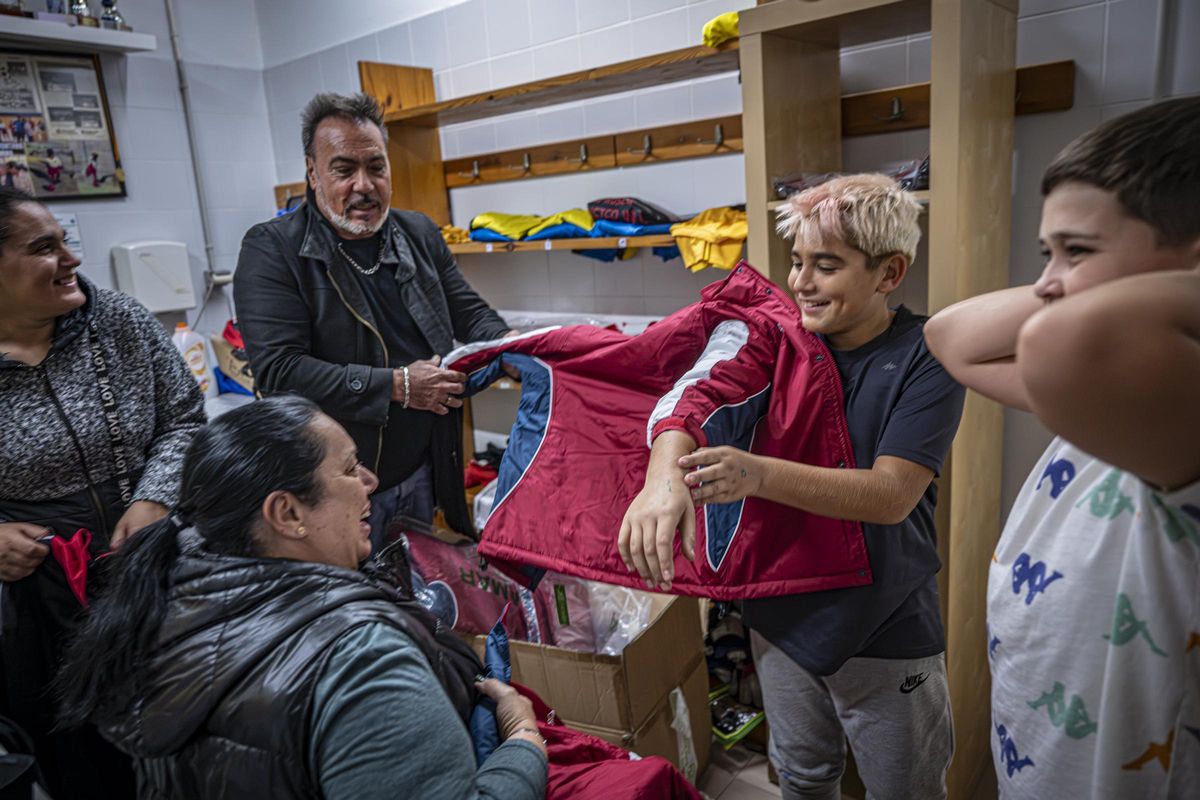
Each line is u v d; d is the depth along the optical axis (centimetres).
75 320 164
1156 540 59
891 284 129
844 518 118
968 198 168
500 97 246
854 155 220
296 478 95
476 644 185
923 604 139
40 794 113
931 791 147
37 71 302
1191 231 50
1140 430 43
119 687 87
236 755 83
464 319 219
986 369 71
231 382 352
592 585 202
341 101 185
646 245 231
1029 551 72
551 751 118
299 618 86
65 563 150
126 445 171
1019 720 73
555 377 156
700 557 138
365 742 80
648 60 208
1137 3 176
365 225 189
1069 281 55
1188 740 61
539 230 256
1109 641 64
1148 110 52
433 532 195
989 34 167
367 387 180
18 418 157
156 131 339
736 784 216
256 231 189
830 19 170
